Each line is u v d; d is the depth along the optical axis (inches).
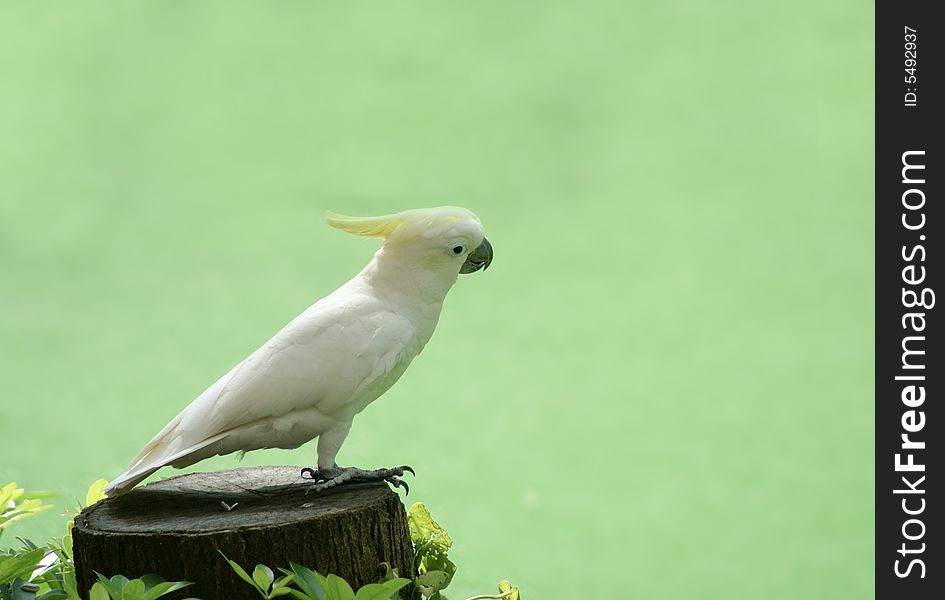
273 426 511.8
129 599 506.9
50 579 515.8
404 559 513.0
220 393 511.5
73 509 527.2
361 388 512.4
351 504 511.2
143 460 511.8
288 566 509.7
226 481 515.5
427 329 514.9
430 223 513.7
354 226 514.0
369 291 514.3
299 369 511.5
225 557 508.4
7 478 580.4
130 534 509.4
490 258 516.1
